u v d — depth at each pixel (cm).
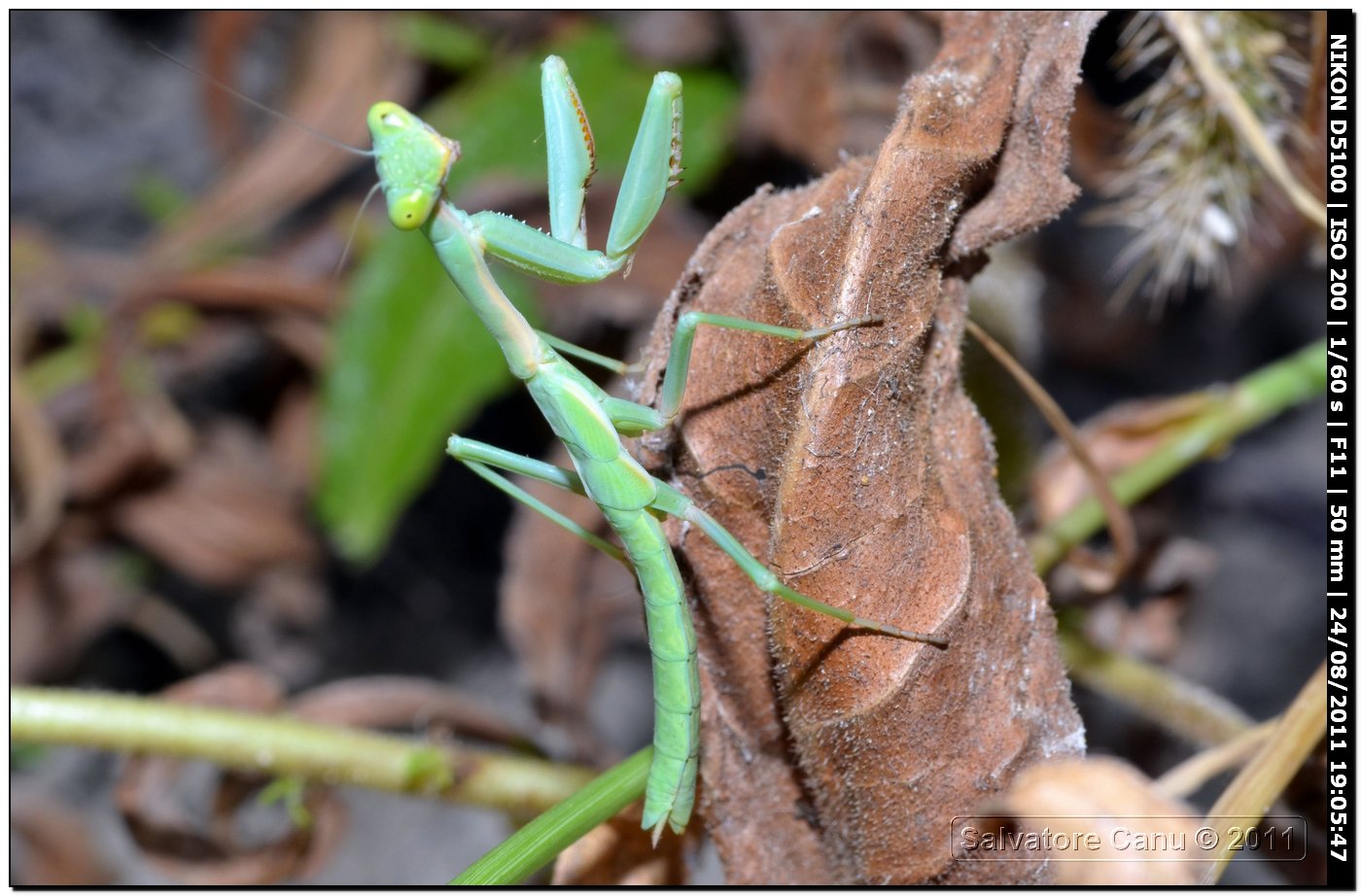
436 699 21
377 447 23
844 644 18
